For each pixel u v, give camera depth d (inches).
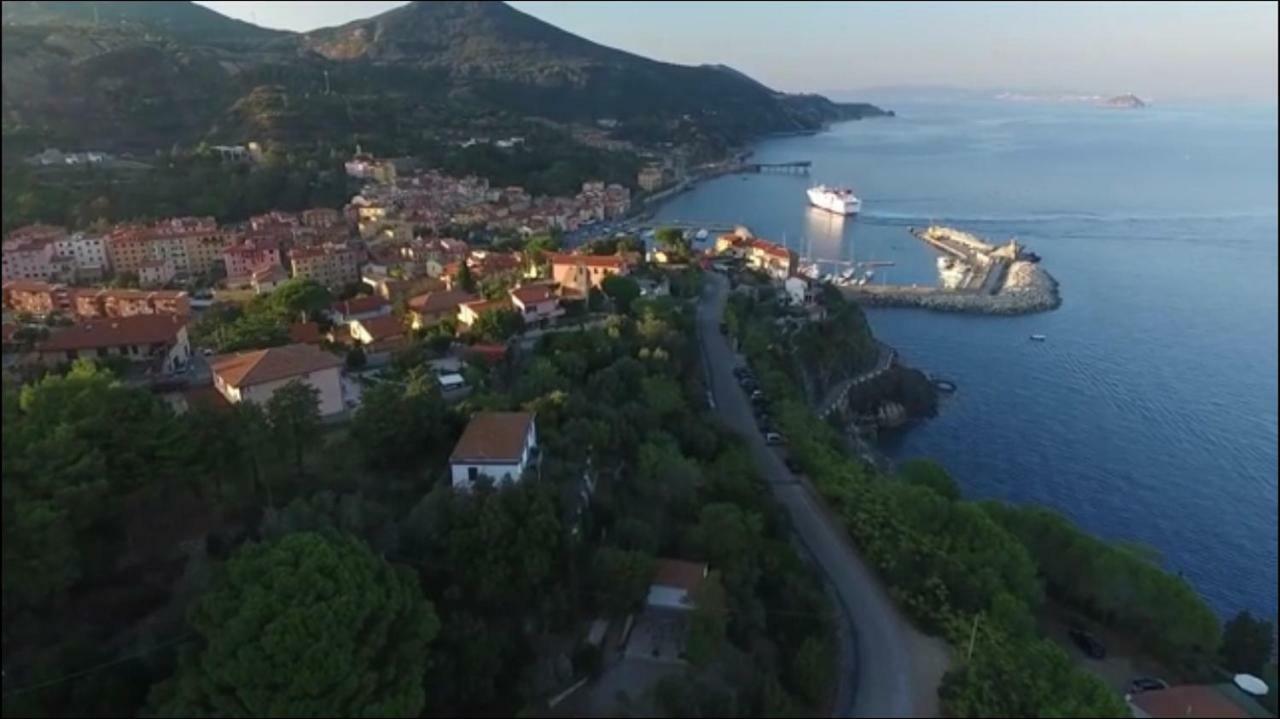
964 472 5502.0
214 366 3718.0
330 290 6727.4
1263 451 5674.2
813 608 2829.7
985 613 2851.9
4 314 4584.2
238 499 2618.1
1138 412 6323.8
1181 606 3024.1
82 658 1956.2
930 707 2539.4
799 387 5871.1
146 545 2399.1
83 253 7337.6
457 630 2209.6
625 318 5433.1
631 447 3535.9
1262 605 4136.3
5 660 1947.6
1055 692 2463.1
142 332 4271.7
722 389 5241.1
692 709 2144.4
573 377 4143.7
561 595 2518.5
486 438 2960.1
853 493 3582.7
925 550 3139.8
